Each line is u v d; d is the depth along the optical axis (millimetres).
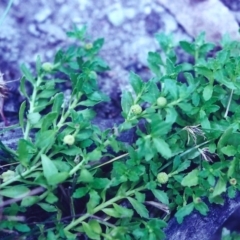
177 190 179
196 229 177
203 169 175
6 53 200
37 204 175
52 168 160
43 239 168
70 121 192
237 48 195
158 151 163
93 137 173
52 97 187
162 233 166
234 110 186
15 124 193
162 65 193
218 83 189
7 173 168
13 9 200
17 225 162
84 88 179
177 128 182
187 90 169
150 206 185
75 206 184
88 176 164
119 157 176
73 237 166
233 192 173
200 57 195
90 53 194
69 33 194
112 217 182
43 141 164
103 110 200
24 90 184
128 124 171
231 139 175
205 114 177
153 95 172
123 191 170
